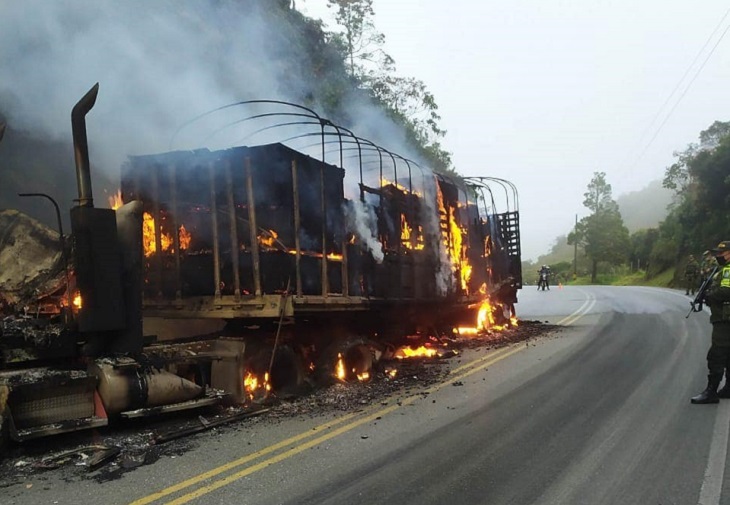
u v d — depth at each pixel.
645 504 3.68
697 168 37.78
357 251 8.55
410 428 5.57
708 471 4.22
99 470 4.42
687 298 22.72
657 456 4.58
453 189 12.17
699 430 5.24
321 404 6.67
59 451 4.83
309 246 7.58
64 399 5.01
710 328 12.28
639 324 13.74
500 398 6.77
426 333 11.33
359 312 8.67
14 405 4.72
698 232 37.59
